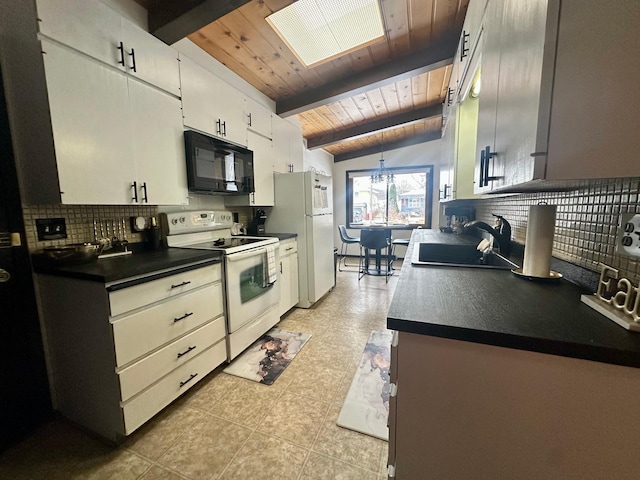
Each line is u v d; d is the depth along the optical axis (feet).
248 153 8.45
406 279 3.59
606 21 1.78
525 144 2.24
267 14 6.16
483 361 2.21
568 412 2.05
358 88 9.22
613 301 2.36
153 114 5.62
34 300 4.78
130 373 4.38
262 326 7.97
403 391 2.48
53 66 4.05
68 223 5.20
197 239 7.78
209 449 4.42
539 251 3.48
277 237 9.00
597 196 3.04
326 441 4.57
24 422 4.71
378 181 18.58
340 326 8.97
